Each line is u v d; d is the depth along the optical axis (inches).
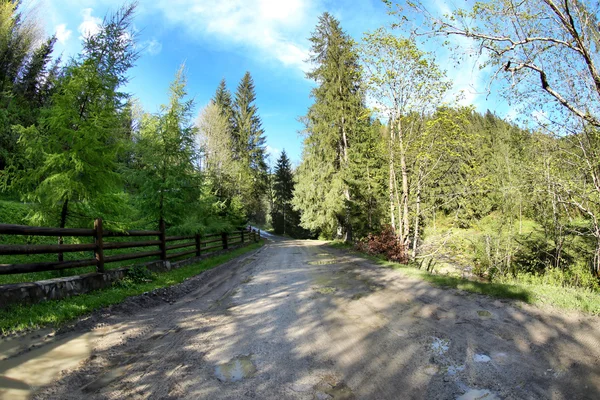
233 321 173.9
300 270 370.0
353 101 822.5
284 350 132.6
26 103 625.3
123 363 119.6
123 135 334.0
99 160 252.1
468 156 488.1
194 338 147.3
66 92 241.4
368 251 568.1
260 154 1487.5
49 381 103.3
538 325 156.0
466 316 174.2
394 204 554.3
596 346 129.6
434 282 268.4
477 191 496.7
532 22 293.6
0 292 154.8
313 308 197.3
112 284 236.7
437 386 102.0
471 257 616.4
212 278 323.9
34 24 738.2
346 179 820.0
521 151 502.9
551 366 114.0
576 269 413.4
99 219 234.8
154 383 104.6
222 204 709.9
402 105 491.8
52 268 190.7
